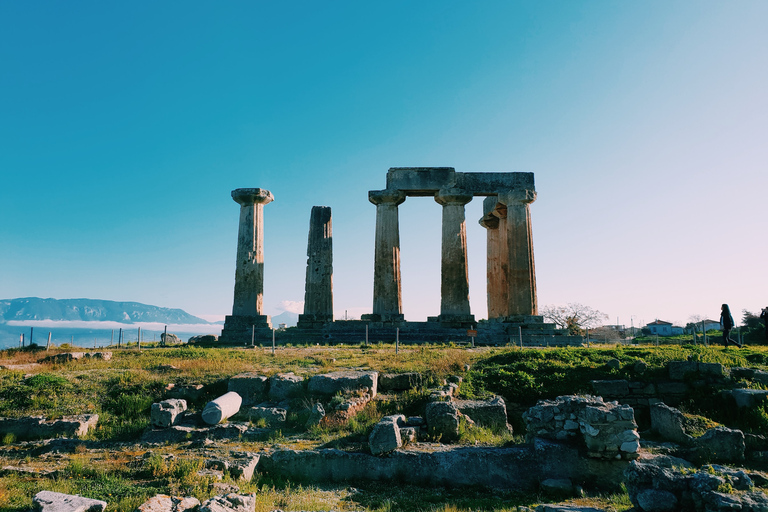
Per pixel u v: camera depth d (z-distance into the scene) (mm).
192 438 13117
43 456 11930
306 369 17328
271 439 12695
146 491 8773
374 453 10852
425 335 29484
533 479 10398
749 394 13406
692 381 15047
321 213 34062
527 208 33625
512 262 33000
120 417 14680
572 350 18578
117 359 20469
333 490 10117
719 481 7488
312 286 32906
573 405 11117
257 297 33344
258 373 16391
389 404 14273
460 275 32656
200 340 30891
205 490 8961
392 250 33125
